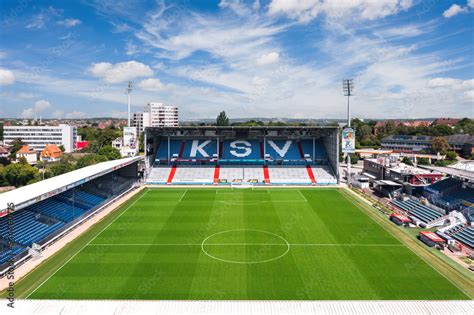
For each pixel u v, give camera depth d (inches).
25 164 3821.4
